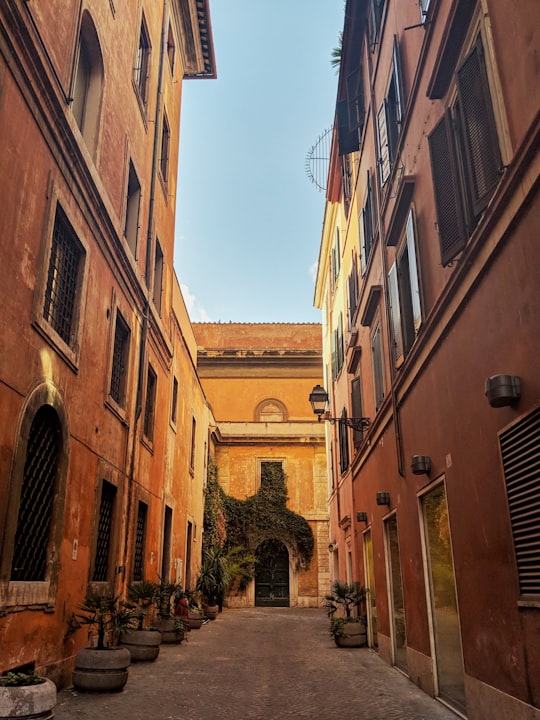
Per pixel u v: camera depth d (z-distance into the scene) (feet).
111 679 25.58
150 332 45.50
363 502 48.83
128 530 38.01
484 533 19.69
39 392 22.99
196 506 74.23
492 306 18.88
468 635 21.16
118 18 35.65
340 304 66.49
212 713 23.02
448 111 22.43
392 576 36.65
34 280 22.79
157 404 48.70
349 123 48.98
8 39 20.36
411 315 31.37
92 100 32.12
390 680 30.81
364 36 45.42
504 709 17.93
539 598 15.79
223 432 101.81
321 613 81.35
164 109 51.67
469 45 20.93
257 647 44.91
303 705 24.73
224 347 124.06
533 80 15.70
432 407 26.20
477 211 19.48
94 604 27.17
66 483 26.27
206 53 62.49
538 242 15.56
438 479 25.16
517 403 17.07
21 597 21.39
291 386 114.32
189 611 58.70
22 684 16.76
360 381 50.31
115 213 34.63
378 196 38.42
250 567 92.68
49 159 24.38
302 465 99.91
